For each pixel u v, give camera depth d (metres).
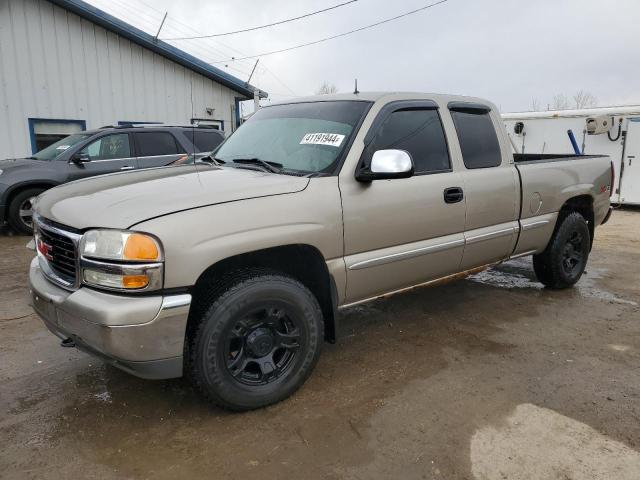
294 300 2.93
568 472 2.42
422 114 3.80
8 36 12.35
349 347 3.87
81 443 2.63
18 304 4.79
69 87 13.32
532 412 2.95
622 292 5.34
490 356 3.71
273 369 2.95
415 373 3.43
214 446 2.61
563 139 12.41
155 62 14.60
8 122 12.60
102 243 2.45
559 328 4.28
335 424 2.81
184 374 2.80
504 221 4.32
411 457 2.53
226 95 16.30
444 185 3.73
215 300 2.67
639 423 2.85
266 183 2.94
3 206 7.95
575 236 5.22
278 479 2.37
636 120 11.30
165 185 2.90
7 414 2.89
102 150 8.52
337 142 3.33
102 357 2.55
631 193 11.61
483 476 2.39
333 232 3.08
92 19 13.23
